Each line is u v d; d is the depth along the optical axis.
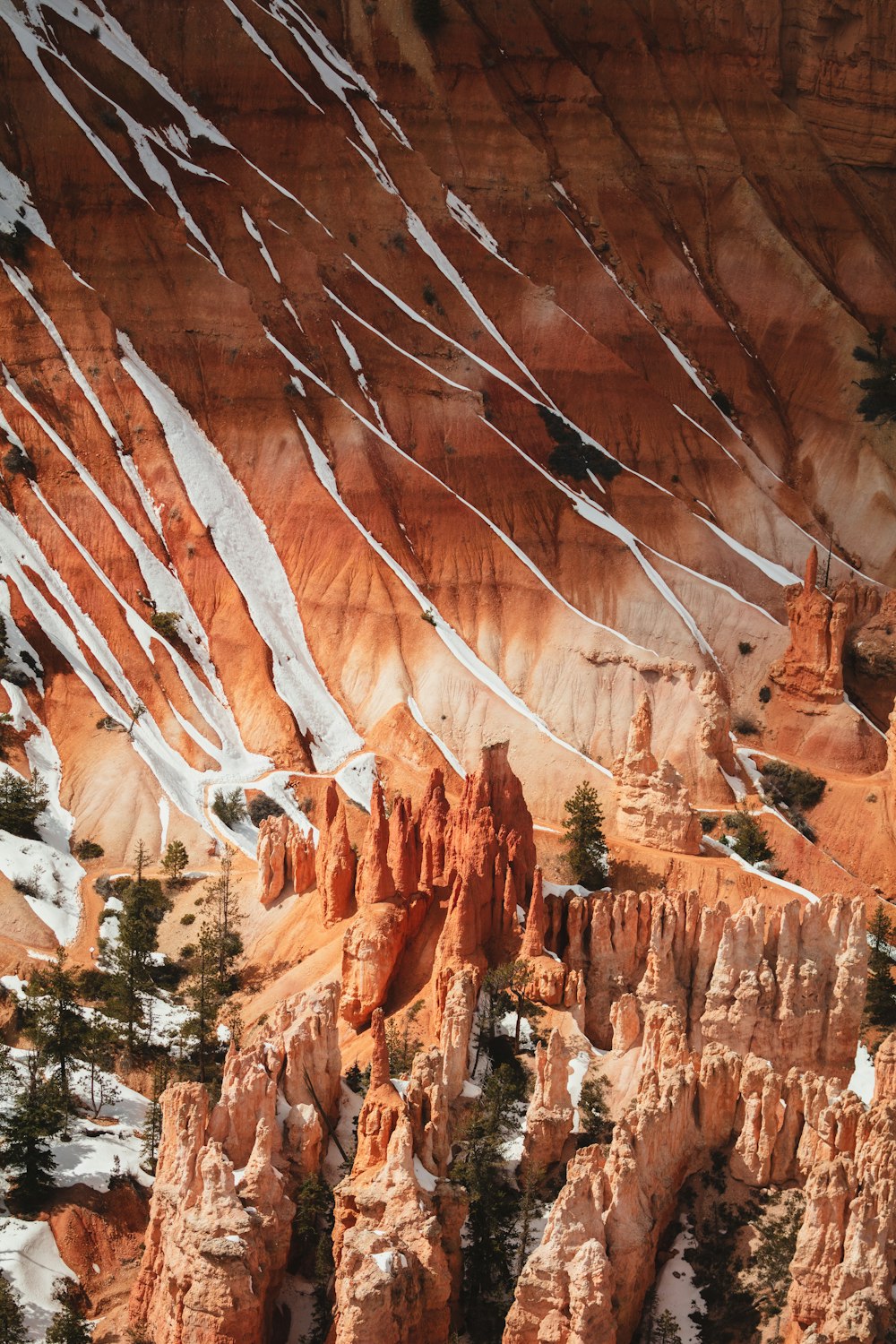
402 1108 93.19
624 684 176.38
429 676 178.25
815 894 137.50
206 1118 93.50
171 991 130.38
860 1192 86.88
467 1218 93.38
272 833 136.75
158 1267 94.12
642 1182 92.12
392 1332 85.69
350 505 194.50
